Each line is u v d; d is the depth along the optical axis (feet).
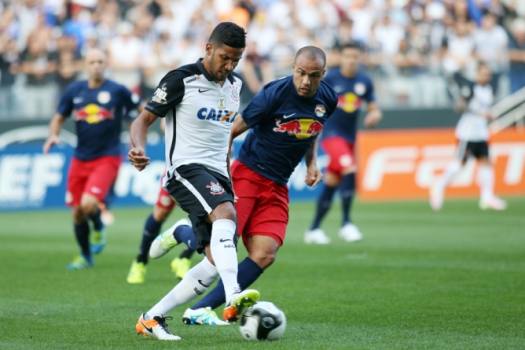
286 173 65.67
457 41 231.50
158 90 56.90
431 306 71.82
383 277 90.68
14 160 185.78
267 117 64.39
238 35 55.72
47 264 105.09
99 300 77.15
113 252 118.42
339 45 211.00
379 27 229.04
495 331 60.08
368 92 131.64
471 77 227.81
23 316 68.28
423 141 215.72
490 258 105.81
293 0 234.79
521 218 160.86
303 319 66.03
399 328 61.57
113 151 106.52
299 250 118.32
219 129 58.59
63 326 63.36
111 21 212.43
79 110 105.60
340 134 130.72
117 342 56.24
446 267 98.02
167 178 58.70
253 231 64.08
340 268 98.73
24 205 186.60
